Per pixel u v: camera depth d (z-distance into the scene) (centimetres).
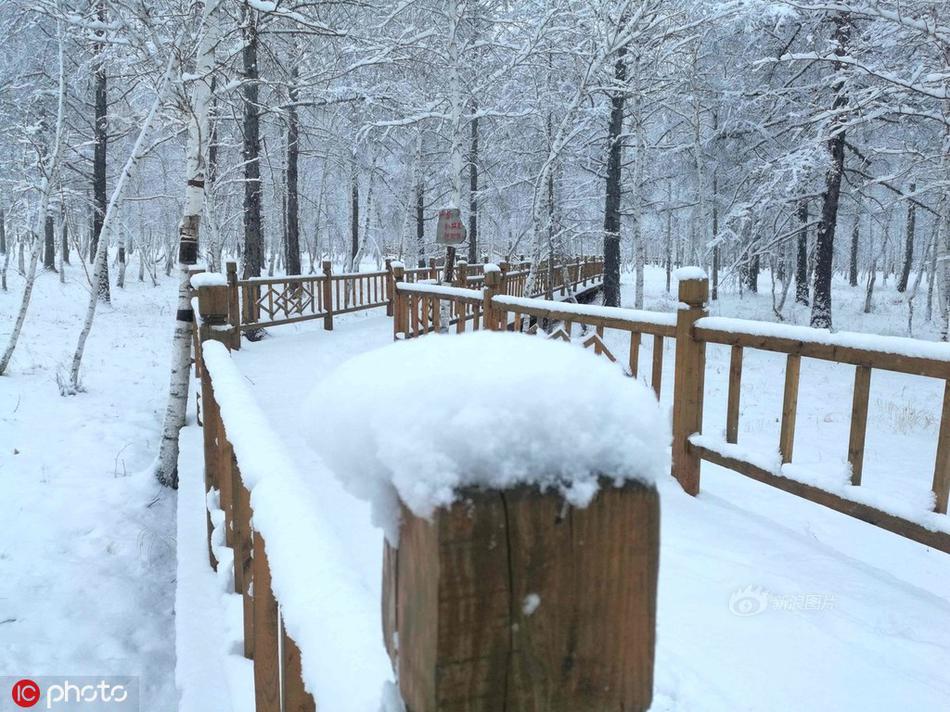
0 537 538
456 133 1298
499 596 49
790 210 1794
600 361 58
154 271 2909
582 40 1477
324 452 60
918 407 917
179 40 796
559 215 2038
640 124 1758
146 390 985
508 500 49
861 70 1351
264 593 132
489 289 623
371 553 278
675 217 3188
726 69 1980
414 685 52
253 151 1344
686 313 368
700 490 381
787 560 282
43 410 830
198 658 211
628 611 52
